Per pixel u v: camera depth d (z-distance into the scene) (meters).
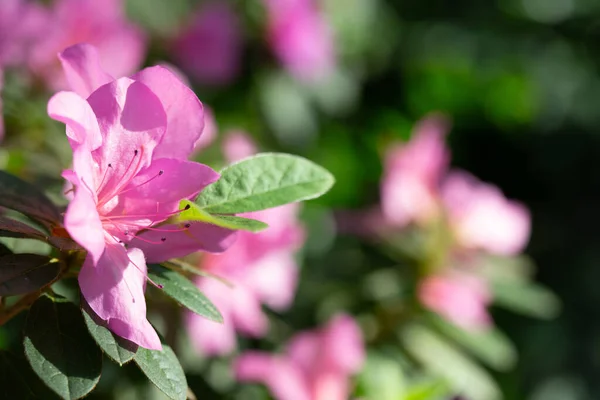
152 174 0.42
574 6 1.32
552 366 1.09
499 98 1.31
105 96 0.41
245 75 0.89
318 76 0.93
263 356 0.55
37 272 0.41
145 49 0.82
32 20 0.58
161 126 0.42
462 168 1.32
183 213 0.41
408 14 1.33
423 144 0.69
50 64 0.58
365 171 1.13
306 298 0.74
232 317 0.55
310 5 0.89
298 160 0.43
